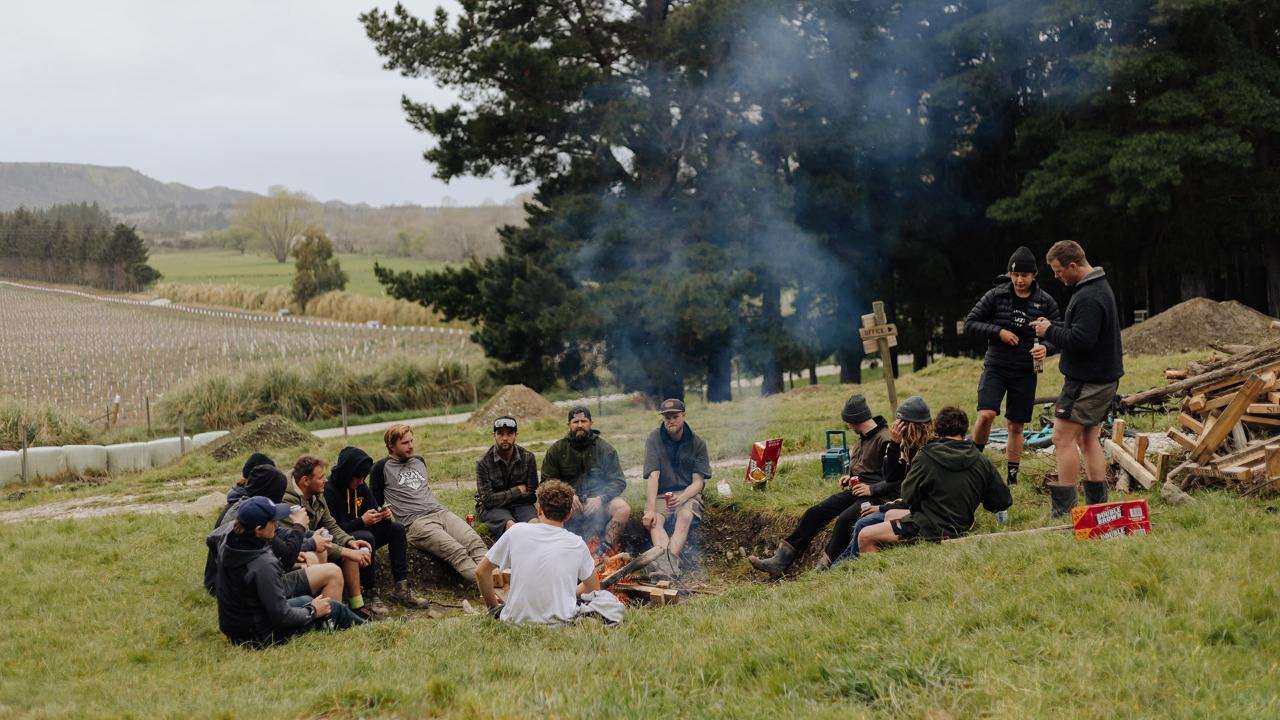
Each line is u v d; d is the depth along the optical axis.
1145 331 22.03
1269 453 7.17
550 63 31.14
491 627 6.42
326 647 6.48
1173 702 4.26
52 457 18.92
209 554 7.71
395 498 9.09
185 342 54.47
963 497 7.32
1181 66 29.86
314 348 45.75
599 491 9.55
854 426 8.66
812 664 5.02
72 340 59.16
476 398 31.59
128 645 6.93
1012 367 8.02
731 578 9.14
